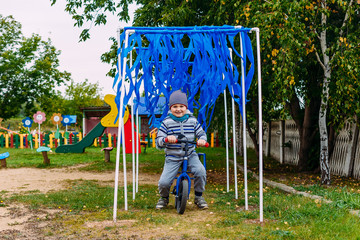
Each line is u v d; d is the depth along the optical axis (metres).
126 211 5.35
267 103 11.01
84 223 4.71
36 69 29.91
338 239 3.78
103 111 30.34
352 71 6.79
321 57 8.28
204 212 5.30
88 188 7.58
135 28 4.97
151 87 5.82
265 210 5.27
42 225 4.67
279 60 6.80
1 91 29.95
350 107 7.41
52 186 8.02
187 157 5.29
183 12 9.03
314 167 10.28
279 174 9.77
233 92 5.78
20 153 17.70
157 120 6.13
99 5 11.10
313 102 9.91
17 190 7.50
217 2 8.52
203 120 6.07
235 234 4.11
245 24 8.03
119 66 5.30
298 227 4.32
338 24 8.75
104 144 22.91
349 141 9.09
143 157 15.38
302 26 6.89
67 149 17.19
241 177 9.45
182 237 4.06
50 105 31.55
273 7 6.48
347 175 9.13
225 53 5.17
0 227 4.62
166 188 5.36
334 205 5.29
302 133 10.48
